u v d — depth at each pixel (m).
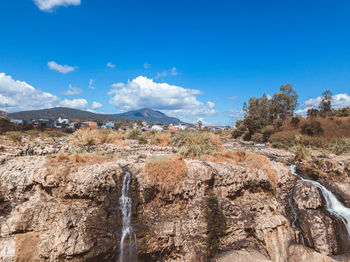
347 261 8.89
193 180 9.34
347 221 10.28
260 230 9.08
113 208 7.88
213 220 9.06
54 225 6.80
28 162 8.52
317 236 9.62
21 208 7.01
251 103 57.34
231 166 10.61
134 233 8.08
